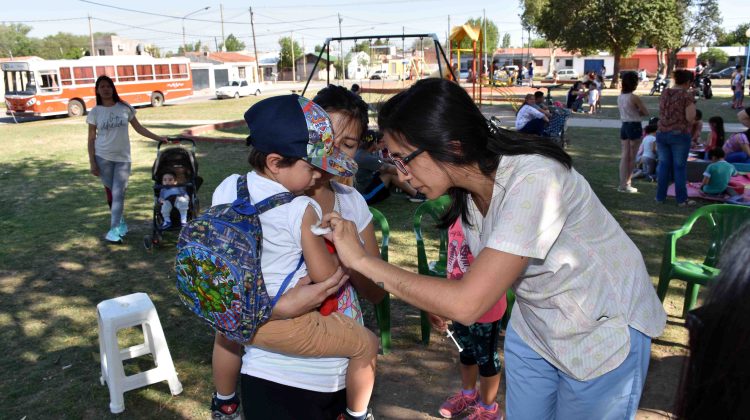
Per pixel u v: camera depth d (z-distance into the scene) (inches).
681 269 153.3
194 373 145.5
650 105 944.9
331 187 84.5
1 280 211.5
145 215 297.7
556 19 1659.7
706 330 35.4
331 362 78.7
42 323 175.8
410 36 382.0
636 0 1508.4
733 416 33.8
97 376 145.1
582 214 68.8
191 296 70.2
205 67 1763.0
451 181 69.0
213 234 68.9
